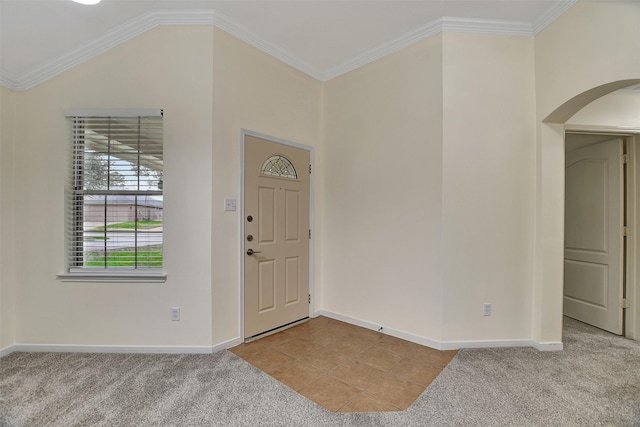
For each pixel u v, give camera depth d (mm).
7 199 2406
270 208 2855
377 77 2893
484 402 1745
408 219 2658
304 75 3172
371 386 1914
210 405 1716
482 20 2420
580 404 1727
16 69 2383
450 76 2441
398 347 2490
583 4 2053
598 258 2996
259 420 1593
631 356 2330
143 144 2430
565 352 2389
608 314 2879
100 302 2383
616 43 1868
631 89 2707
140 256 2434
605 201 2947
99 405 1708
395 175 2752
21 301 2418
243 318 2596
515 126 2479
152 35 2385
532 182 2486
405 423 1568
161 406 1703
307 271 3215
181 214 2363
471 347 2455
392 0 2207
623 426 1551
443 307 2436
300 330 2885
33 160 2434
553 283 2422
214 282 2389
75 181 2441
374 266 2896
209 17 2334
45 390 1851
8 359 2266
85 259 2455
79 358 2281
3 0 1922
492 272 2469
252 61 2686
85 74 2420
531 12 2320
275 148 2893
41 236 2420
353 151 3082
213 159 2381
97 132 2439
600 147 3000
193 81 2369
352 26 2521
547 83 2355
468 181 2451
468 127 2453
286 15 2379
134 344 2369
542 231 2412
